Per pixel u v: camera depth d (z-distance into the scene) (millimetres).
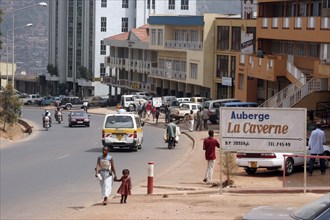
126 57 122688
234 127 24406
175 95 103438
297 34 61688
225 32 87500
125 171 24047
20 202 24875
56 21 156875
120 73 126312
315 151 30500
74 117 71938
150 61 110562
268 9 70625
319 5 61312
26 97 124750
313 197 24375
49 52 162375
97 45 143500
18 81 172750
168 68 103125
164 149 45875
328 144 42469
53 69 157375
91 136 58562
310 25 59156
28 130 67312
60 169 34281
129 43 117062
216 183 28250
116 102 119812
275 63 63781
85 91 147250
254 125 24312
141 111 82375
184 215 21156
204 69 90938
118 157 40438
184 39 98500
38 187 28391
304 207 13211
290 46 67125
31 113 99312
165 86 105812
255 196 24906
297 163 31609
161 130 67125
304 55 64250
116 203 23984
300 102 56719
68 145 48938
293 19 62500
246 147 24406
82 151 44094
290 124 24219
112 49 127562
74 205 24203
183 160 38219
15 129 63031
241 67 74562
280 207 14125
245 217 13336
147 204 23438
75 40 150625
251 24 78312
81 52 149500
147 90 111250
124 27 144750
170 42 100875
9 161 37844
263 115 24234
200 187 27609
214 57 90500
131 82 117625
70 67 153250
